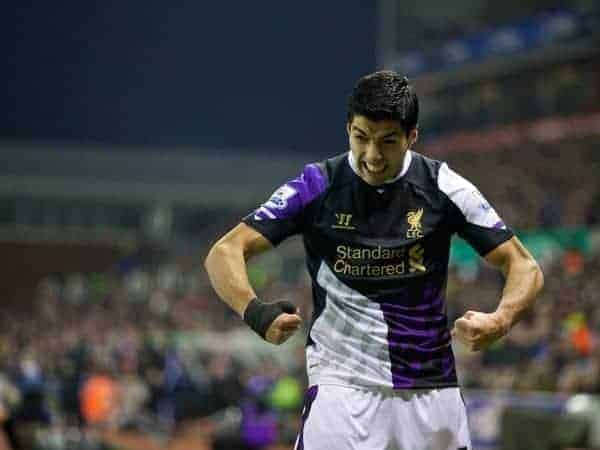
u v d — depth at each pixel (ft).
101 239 118.21
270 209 11.41
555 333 46.14
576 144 89.15
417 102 10.90
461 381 45.14
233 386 62.54
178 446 58.65
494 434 39.65
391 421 11.22
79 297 98.63
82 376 63.21
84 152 122.11
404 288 11.27
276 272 96.43
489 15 103.76
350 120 10.91
